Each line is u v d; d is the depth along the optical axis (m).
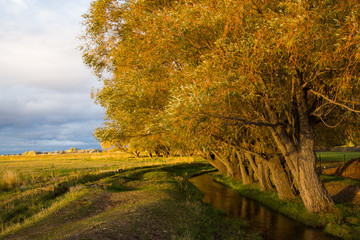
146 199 13.73
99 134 17.92
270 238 10.66
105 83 17.03
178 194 16.92
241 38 9.28
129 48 13.91
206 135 11.23
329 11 7.94
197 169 43.41
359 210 11.97
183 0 11.61
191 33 10.23
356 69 8.62
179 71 11.80
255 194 19.81
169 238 8.27
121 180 22.56
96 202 13.60
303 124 12.89
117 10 14.33
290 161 13.53
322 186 12.84
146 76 13.65
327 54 8.11
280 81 11.92
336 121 15.16
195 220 10.99
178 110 9.25
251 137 19.97
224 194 21.59
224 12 9.39
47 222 10.37
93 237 7.13
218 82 8.62
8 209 14.12
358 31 6.95
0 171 31.67
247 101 12.16
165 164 45.12
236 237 10.21
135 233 8.00
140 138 20.39
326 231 11.18
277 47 8.20
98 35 14.88
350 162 22.33
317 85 11.06
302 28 7.50
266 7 9.61
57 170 32.88
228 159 29.23
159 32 10.59
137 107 13.96
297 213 13.56
